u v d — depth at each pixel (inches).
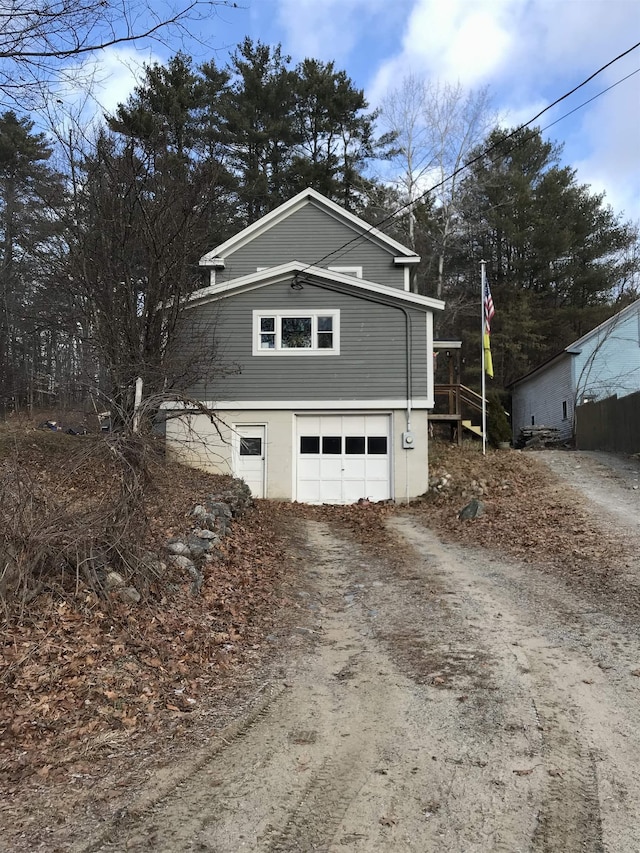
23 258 860.6
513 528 502.3
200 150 962.1
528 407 1461.6
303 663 249.1
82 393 567.2
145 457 298.5
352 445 731.4
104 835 133.0
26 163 731.4
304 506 698.8
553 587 342.6
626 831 135.3
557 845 130.5
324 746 177.6
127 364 462.0
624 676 222.5
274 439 727.7
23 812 140.9
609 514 512.1
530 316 1487.5
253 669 241.1
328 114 1267.2
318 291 729.6
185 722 191.6
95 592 259.9
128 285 513.3
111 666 220.1
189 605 293.7
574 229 1526.8
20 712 185.6
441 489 705.6
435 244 1323.8
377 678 231.3
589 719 191.2
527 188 1496.1
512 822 138.9
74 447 328.5
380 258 848.9
